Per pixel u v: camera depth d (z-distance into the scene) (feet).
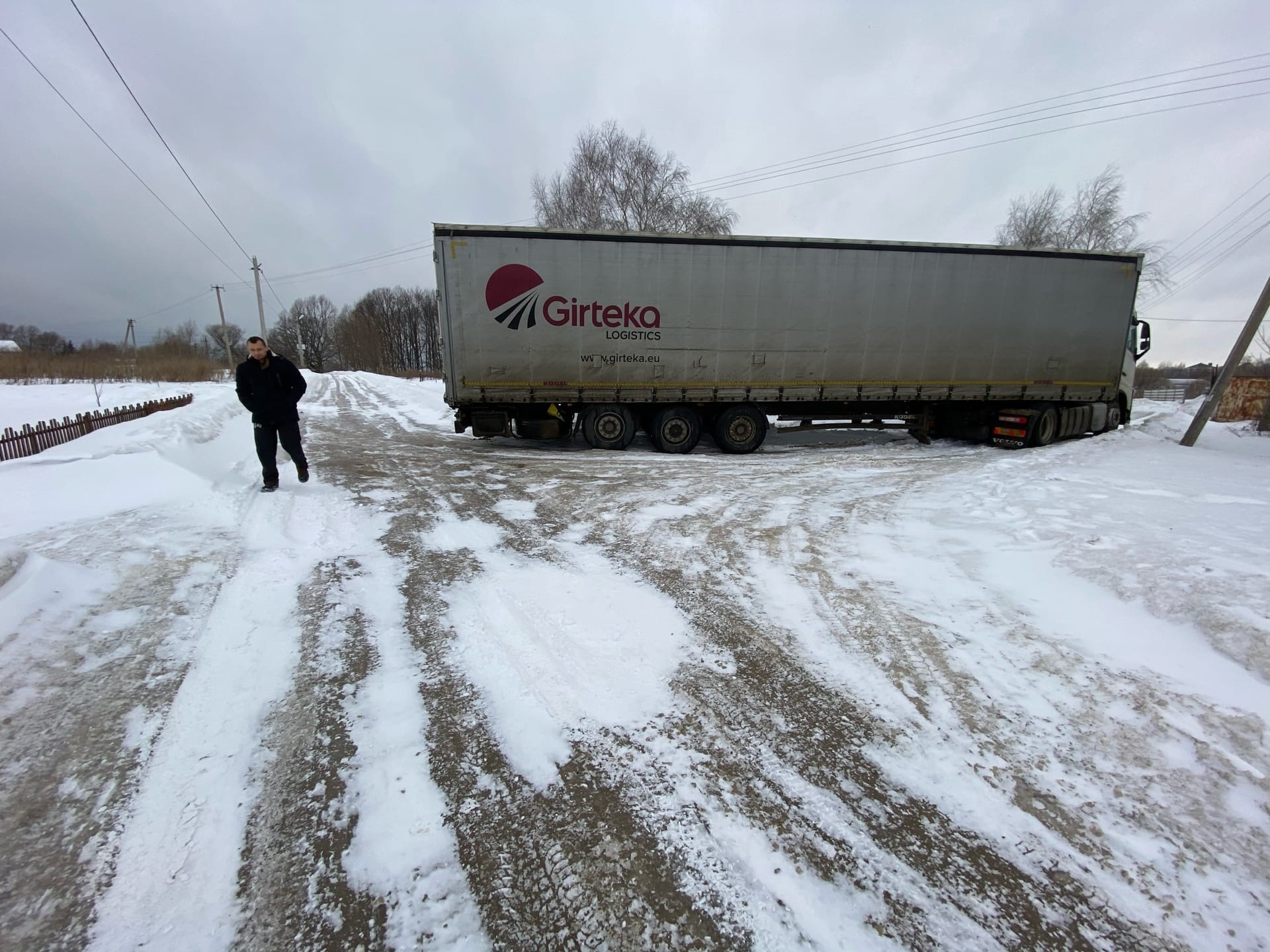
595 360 34.65
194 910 5.59
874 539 17.76
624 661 10.43
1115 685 9.64
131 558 13.60
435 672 9.85
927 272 36.40
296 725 8.35
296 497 20.85
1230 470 26.53
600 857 6.34
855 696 9.50
